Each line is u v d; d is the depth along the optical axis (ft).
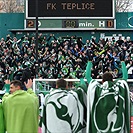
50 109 34.01
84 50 107.86
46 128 34.32
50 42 116.98
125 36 120.16
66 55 106.01
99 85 33.73
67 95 34.12
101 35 120.16
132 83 46.88
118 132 32.68
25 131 32.40
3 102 33.06
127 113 33.45
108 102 32.91
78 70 100.68
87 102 33.63
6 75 102.06
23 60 106.11
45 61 104.42
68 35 120.16
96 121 33.04
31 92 34.63
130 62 103.81
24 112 32.48
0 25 124.77
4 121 33.17
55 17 115.44
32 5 116.37
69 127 33.94
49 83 50.62
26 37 113.50
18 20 124.88
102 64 103.60
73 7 115.44
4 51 109.50
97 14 115.75
